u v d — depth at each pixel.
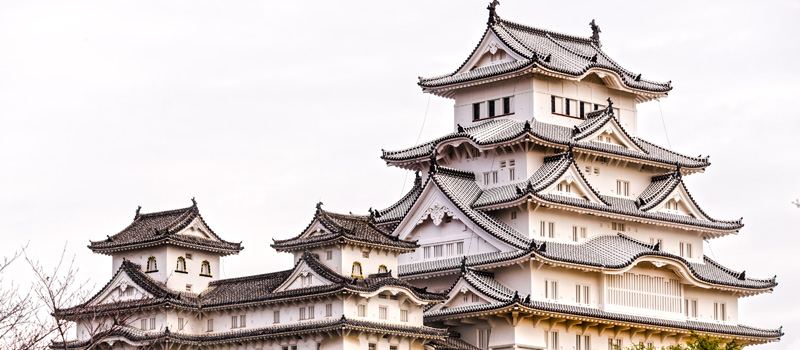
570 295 131.75
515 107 142.25
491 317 127.62
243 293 126.75
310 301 120.38
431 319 130.88
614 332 135.00
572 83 144.50
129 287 128.75
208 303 127.56
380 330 118.44
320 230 124.44
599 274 134.00
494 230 131.50
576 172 135.12
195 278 131.38
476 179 140.00
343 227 122.69
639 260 133.62
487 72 143.25
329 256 123.19
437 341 127.31
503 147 136.88
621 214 137.75
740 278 146.25
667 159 146.62
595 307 133.50
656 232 143.38
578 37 156.38
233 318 126.50
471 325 130.50
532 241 127.12
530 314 126.62
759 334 144.25
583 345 132.75
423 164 145.50
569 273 132.00
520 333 126.88
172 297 125.38
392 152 146.88
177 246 130.00
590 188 136.00
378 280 121.06
